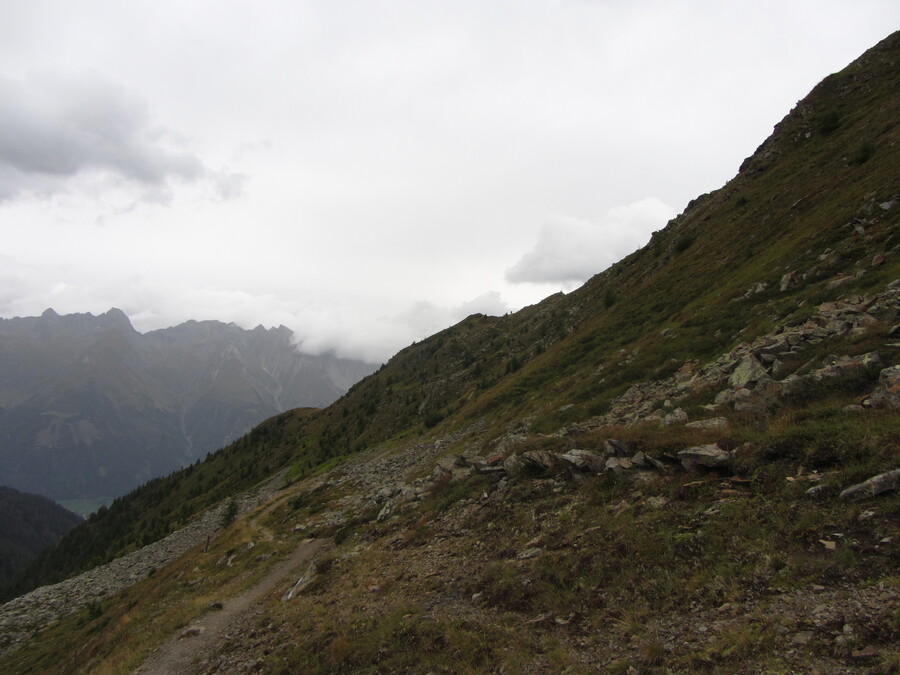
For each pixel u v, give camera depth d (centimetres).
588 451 2006
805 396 1709
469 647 1120
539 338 12706
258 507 7931
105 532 17612
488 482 2556
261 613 2197
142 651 2223
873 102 6116
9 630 6456
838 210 3888
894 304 2059
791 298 3148
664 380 3419
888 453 1091
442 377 16188
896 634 682
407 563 1936
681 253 7025
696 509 1294
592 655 943
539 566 1367
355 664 1251
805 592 860
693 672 778
